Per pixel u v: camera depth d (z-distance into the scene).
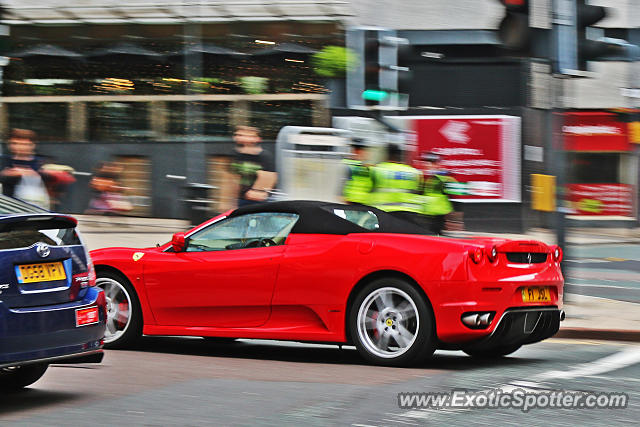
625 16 27.16
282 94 22.73
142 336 10.79
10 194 18.06
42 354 6.79
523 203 25.98
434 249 8.59
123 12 22.39
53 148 23.70
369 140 21.34
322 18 22.19
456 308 8.43
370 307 8.82
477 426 6.29
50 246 6.99
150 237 20.41
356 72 21.89
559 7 12.48
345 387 7.71
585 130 28.70
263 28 22.64
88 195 23.02
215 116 23.22
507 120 25.97
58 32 23.03
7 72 23.66
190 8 22.36
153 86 23.56
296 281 9.05
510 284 8.66
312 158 20.45
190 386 7.80
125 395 7.43
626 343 10.88
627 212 28.83
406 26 25.98
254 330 9.28
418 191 15.96
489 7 25.88
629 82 28.45
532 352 10.05
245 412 6.73
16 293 6.66
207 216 20.64
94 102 23.59
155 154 23.41
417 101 26.20
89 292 7.27
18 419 6.60
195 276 9.50
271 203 9.56
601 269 18.52
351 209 9.43
